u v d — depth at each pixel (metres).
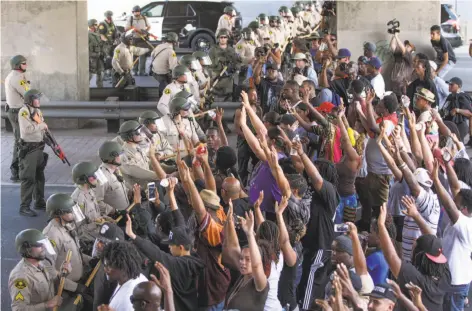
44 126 16.03
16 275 9.85
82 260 10.89
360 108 13.84
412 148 12.75
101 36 28.73
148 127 14.21
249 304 8.49
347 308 7.77
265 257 8.71
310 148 14.06
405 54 21.27
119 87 24.77
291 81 15.29
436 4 23.02
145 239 9.66
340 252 9.14
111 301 8.34
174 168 13.78
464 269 10.10
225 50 22.97
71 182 18.16
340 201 12.65
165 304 7.95
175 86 17.36
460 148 13.39
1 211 16.42
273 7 36.88
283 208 9.50
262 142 10.77
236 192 10.61
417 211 10.01
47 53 23.05
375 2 23.08
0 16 22.92
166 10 34.22
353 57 23.33
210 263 9.79
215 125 17.42
